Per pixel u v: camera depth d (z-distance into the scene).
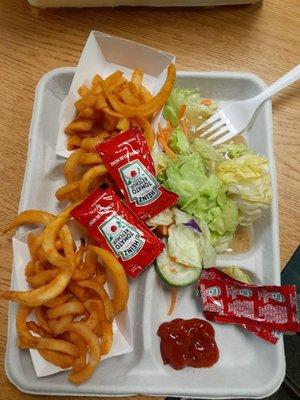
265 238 0.27
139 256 0.25
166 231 0.27
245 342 0.26
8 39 0.31
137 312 0.26
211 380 0.25
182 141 0.28
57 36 0.31
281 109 0.30
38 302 0.24
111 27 0.32
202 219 0.27
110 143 0.26
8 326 0.25
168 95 0.28
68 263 0.24
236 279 0.26
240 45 0.31
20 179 0.28
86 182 0.26
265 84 0.30
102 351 0.24
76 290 0.25
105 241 0.25
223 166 0.27
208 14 0.32
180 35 0.32
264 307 0.26
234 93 0.31
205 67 0.31
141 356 0.25
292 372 0.26
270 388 0.24
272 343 0.25
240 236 0.28
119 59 0.30
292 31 0.32
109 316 0.24
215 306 0.26
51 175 0.29
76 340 0.24
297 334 0.27
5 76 0.31
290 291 0.25
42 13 0.32
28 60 0.31
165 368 0.25
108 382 0.24
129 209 0.26
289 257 0.27
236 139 0.30
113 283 0.26
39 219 0.25
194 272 0.26
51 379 0.24
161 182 0.28
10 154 0.29
